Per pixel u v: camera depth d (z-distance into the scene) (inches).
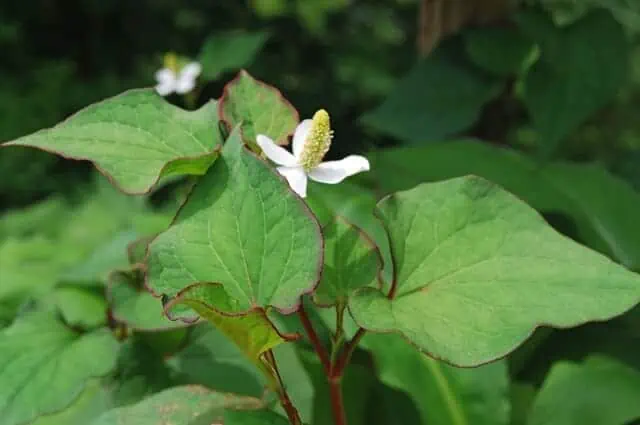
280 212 16.2
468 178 17.3
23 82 67.1
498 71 26.3
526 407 22.5
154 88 17.4
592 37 25.6
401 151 24.2
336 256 17.2
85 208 41.8
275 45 58.3
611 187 23.3
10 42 68.8
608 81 25.5
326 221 20.1
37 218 46.1
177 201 36.3
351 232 17.3
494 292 16.5
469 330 16.1
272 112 17.9
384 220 17.2
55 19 69.0
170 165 16.5
